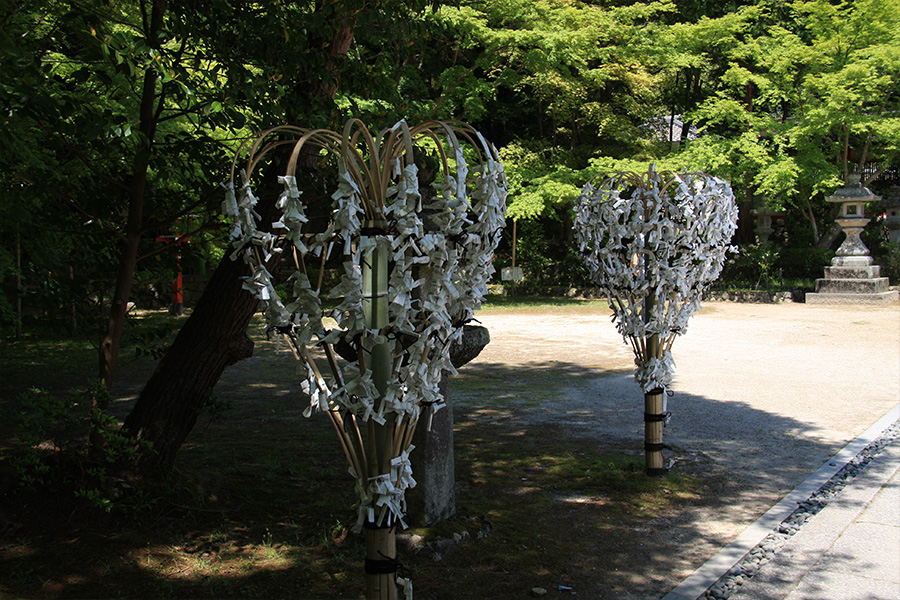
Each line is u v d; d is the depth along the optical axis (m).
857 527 4.51
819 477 5.48
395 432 2.51
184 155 5.06
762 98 20.69
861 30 19.17
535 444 6.61
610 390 9.22
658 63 20.66
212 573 3.77
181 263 5.50
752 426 7.17
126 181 5.16
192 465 5.67
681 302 5.72
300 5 4.57
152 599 3.49
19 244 5.34
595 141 25.39
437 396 2.53
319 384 2.41
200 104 4.45
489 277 2.57
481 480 5.51
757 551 4.15
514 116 26.09
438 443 4.39
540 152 22.86
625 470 5.73
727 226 5.39
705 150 20.08
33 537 4.11
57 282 5.16
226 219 5.11
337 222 2.24
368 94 5.32
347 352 3.40
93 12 4.41
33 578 3.65
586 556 4.08
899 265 22.41
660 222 5.22
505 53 19.02
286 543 4.18
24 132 4.51
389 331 2.41
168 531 4.30
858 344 12.45
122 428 4.51
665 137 25.59
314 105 4.75
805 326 14.97
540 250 25.77
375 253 2.41
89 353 11.72
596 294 23.00
